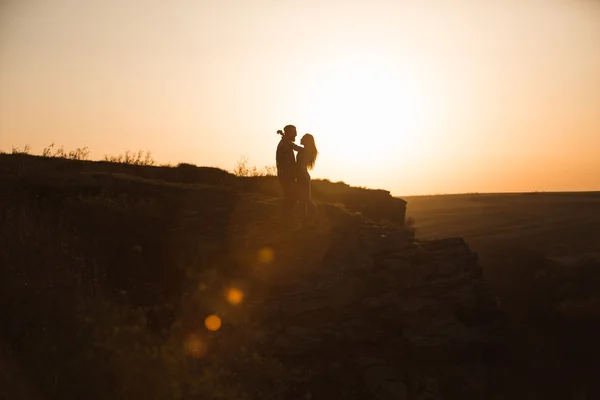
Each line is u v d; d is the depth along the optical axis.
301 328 14.52
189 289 14.23
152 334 12.15
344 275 15.52
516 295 23.55
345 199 21.03
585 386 16.94
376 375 14.75
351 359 14.95
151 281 14.20
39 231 13.87
